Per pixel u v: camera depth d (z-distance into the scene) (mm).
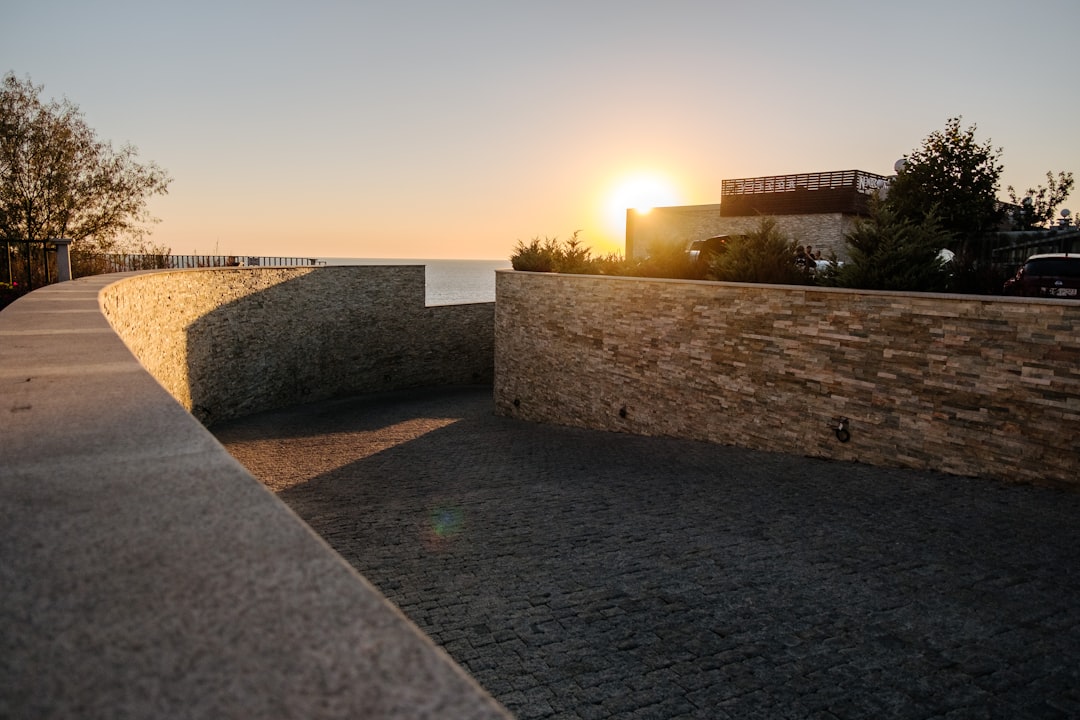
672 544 8430
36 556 1646
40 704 1116
